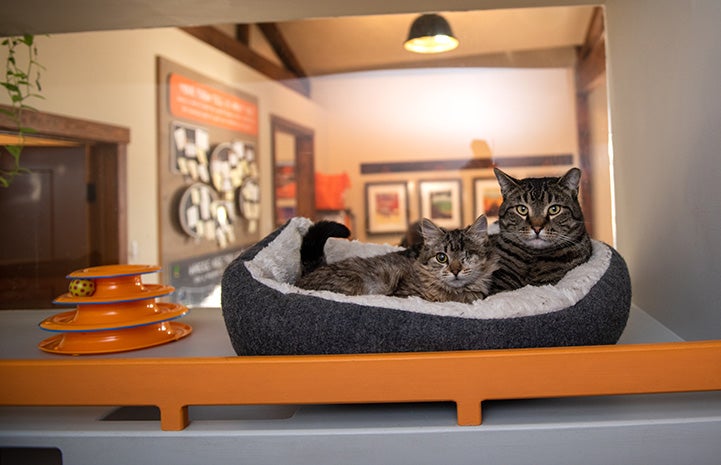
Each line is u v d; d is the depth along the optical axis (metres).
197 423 1.07
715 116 1.22
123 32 3.91
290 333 1.10
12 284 3.58
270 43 5.96
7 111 2.56
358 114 7.03
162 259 4.29
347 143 7.07
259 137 5.80
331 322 1.08
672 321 1.51
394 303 1.09
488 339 1.06
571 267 1.67
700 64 1.28
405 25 5.42
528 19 5.16
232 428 1.04
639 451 1.00
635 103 1.74
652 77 1.59
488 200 6.83
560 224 1.69
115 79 3.84
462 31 5.36
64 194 3.74
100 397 1.03
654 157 1.60
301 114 6.70
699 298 1.34
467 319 1.07
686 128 1.37
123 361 1.03
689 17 1.33
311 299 1.12
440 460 1.00
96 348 1.44
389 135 7.00
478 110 6.71
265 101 5.91
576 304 1.16
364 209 7.07
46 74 3.24
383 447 1.00
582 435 1.00
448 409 1.10
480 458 1.00
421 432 1.00
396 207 7.03
